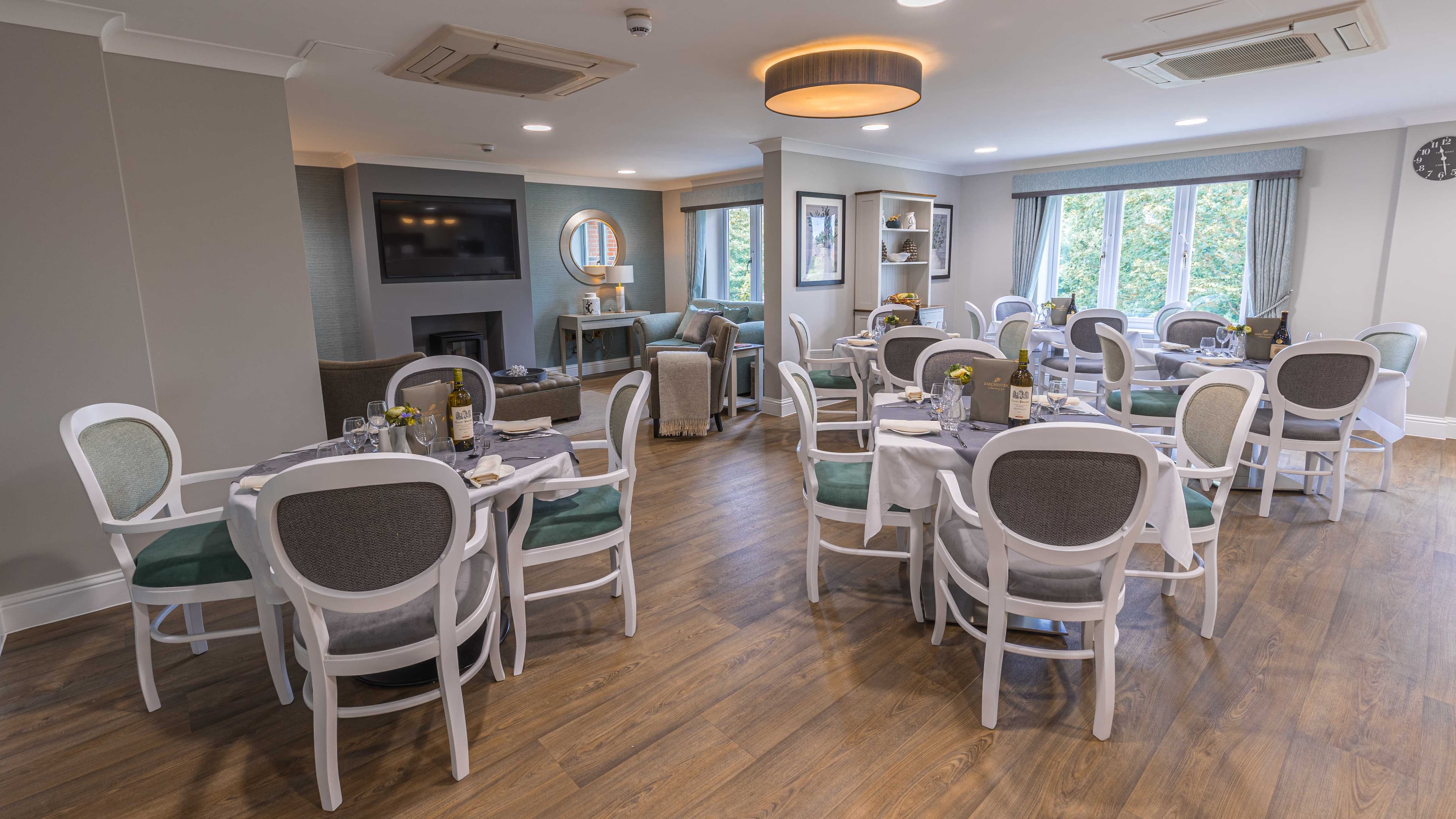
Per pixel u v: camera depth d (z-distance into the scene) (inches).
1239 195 244.8
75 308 110.0
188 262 125.8
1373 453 191.9
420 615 72.6
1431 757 77.4
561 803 72.9
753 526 147.9
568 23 113.3
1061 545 74.0
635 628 106.2
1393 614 108.0
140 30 113.0
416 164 264.4
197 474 98.6
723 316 312.2
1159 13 111.5
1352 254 220.1
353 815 71.4
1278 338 175.3
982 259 312.2
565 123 194.7
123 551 86.1
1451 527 141.5
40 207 105.7
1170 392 183.0
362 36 118.5
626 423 100.6
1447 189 196.4
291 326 137.9
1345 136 217.0
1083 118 195.9
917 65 133.3
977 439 99.4
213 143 126.3
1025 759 78.2
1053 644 100.4
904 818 70.3
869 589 119.3
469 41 118.2
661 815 71.1
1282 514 149.7
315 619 66.6
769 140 228.4
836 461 105.3
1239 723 83.6
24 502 108.7
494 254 295.3
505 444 102.2
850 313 266.2
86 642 106.0
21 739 83.9
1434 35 123.5
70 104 106.5
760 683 93.1
